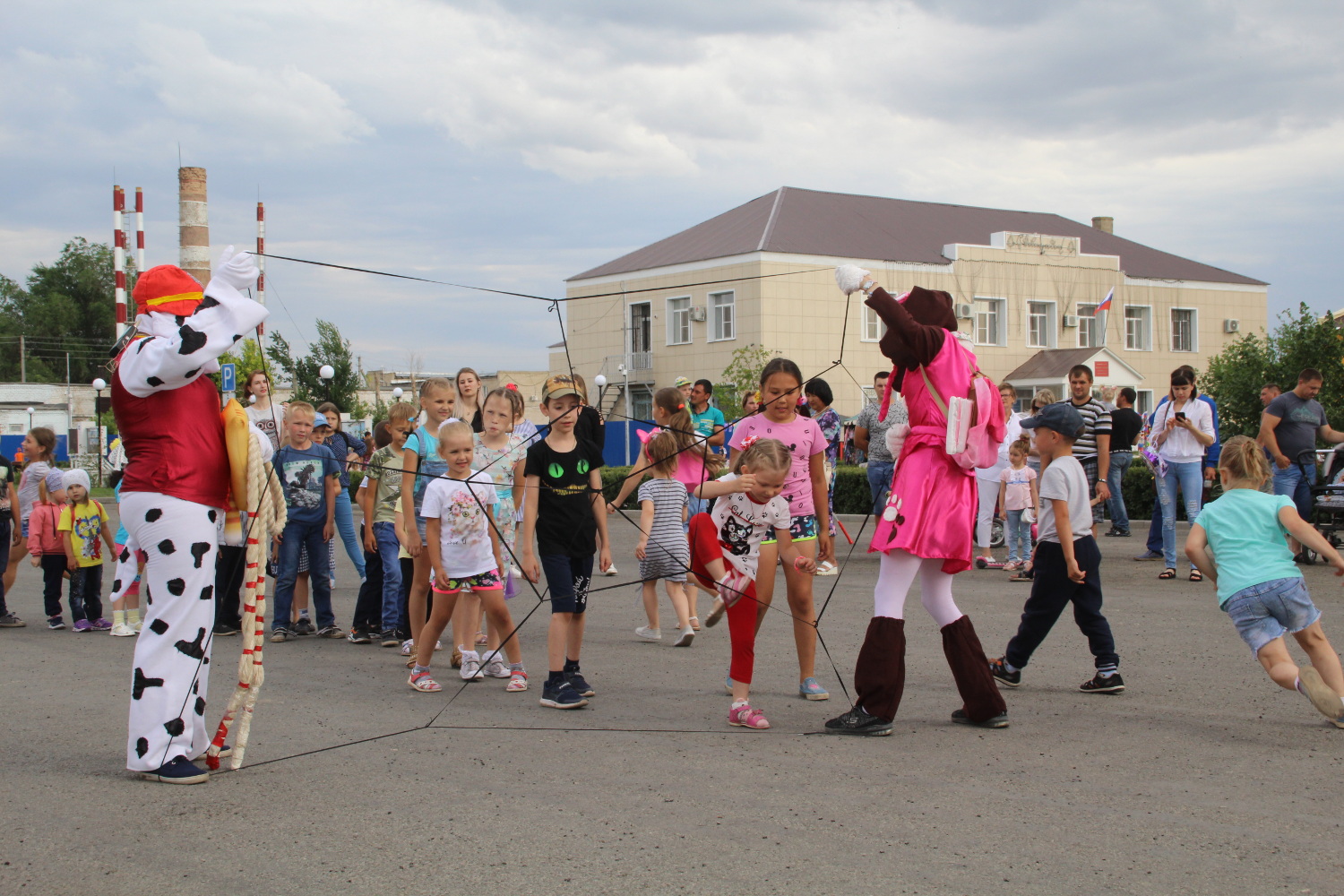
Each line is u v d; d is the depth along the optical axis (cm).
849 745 478
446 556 607
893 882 320
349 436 963
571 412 580
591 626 845
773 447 511
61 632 871
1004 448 1105
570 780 423
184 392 433
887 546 492
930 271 3716
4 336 8600
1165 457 1006
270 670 680
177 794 406
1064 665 650
